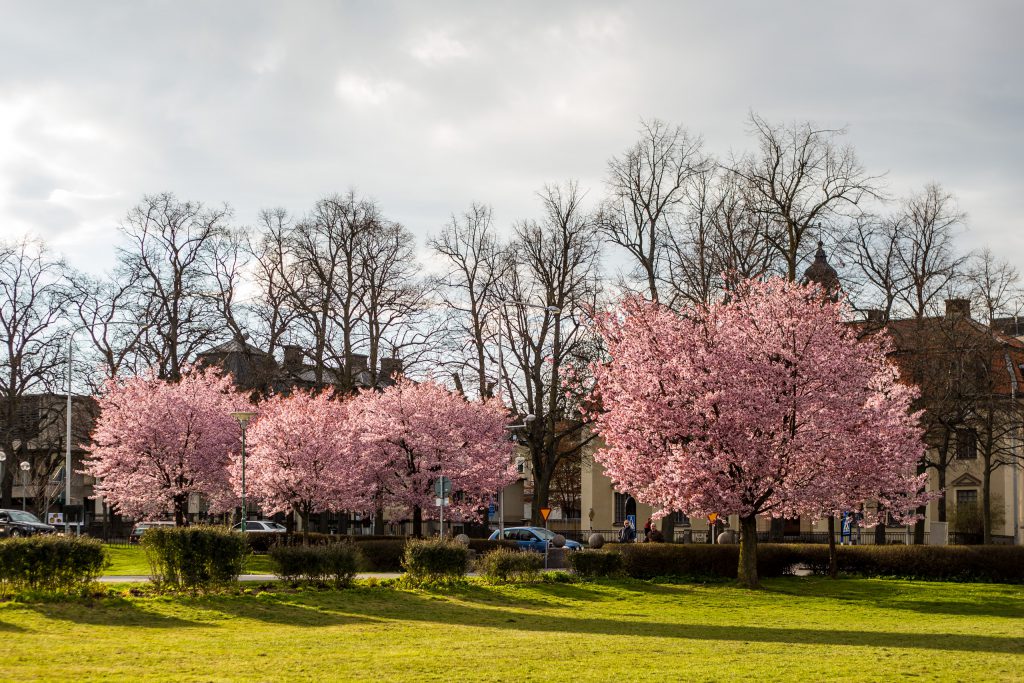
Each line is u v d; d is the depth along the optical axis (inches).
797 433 1264.8
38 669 569.0
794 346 1284.4
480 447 1852.9
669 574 1408.7
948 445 1889.8
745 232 1818.4
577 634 813.2
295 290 2218.3
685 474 1266.0
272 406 1879.9
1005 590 1330.0
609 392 1389.0
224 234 2313.0
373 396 1926.7
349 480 1700.3
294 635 770.2
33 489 2773.1
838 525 2559.1
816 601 1204.5
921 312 1855.3
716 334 1333.7
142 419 1811.0
